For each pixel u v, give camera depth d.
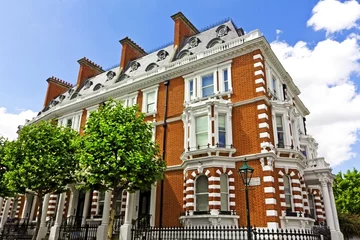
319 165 19.58
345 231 27.52
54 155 18.72
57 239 19.84
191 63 22.09
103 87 28.84
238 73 20.00
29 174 17.53
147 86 24.92
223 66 20.88
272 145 17.52
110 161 15.19
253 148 17.67
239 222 16.55
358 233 27.20
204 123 19.50
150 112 23.86
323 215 23.62
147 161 15.73
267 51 20.38
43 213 21.92
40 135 19.27
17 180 17.97
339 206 41.28
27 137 19.27
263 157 16.92
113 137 15.52
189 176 18.42
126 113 17.00
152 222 19.62
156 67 25.56
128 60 31.56
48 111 34.56
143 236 15.74
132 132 16.12
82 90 33.66
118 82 27.52
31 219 29.03
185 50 24.84
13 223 27.08
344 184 41.97
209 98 20.45
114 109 17.11
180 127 21.47
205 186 18.06
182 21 27.67
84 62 36.22
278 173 17.39
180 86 22.78
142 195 21.86
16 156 18.70
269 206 15.77
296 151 18.05
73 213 24.80
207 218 16.61
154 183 18.03
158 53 27.77
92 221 23.14
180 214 18.39
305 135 27.47
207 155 18.17
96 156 15.49
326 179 18.80
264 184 16.41
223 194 17.50
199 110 19.66
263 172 16.69
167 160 21.14
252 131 18.09
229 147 18.33
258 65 19.20
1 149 21.05
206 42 24.25
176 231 15.87
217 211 16.53
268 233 12.77
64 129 20.89
